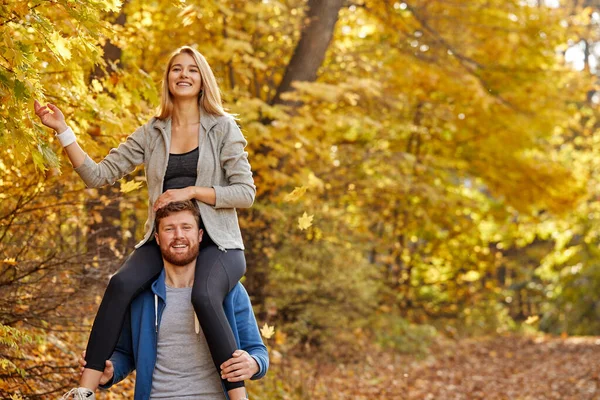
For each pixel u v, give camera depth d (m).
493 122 18.73
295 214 14.01
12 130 4.19
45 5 4.70
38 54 5.11
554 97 18.23
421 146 20.75
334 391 11.77
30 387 5.85
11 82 4.16
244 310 4.47
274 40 14.55
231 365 4.11
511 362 18.12
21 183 6.18
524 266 32.91
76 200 6.82
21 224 6.07
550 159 19.97
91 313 6.71
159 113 4.57
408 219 20.56
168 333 4.29
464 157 20.25
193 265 4.39
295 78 13.91
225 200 4.38
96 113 5.88
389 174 17.38
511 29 17.00
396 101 17.73
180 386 4.27
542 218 26.20
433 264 23.16
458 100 18.38
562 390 13.45
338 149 16.64
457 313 23.12
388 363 15.77
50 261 6.46
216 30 12.56
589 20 18.19
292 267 13.91
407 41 16.67
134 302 4.34
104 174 4.53
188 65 4.49
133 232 9.06
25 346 6.72
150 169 4.48
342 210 15.75
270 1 13.34
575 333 28.77
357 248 15.50
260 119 13.04
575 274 27.64
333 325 14.23
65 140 4.41
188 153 4.47
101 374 4.13
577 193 19.47
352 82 13.38
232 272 4.35
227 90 11.86
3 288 6.12
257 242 13.43
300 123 12.04
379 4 15.93
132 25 6.97
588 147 26.73
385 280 20.05
